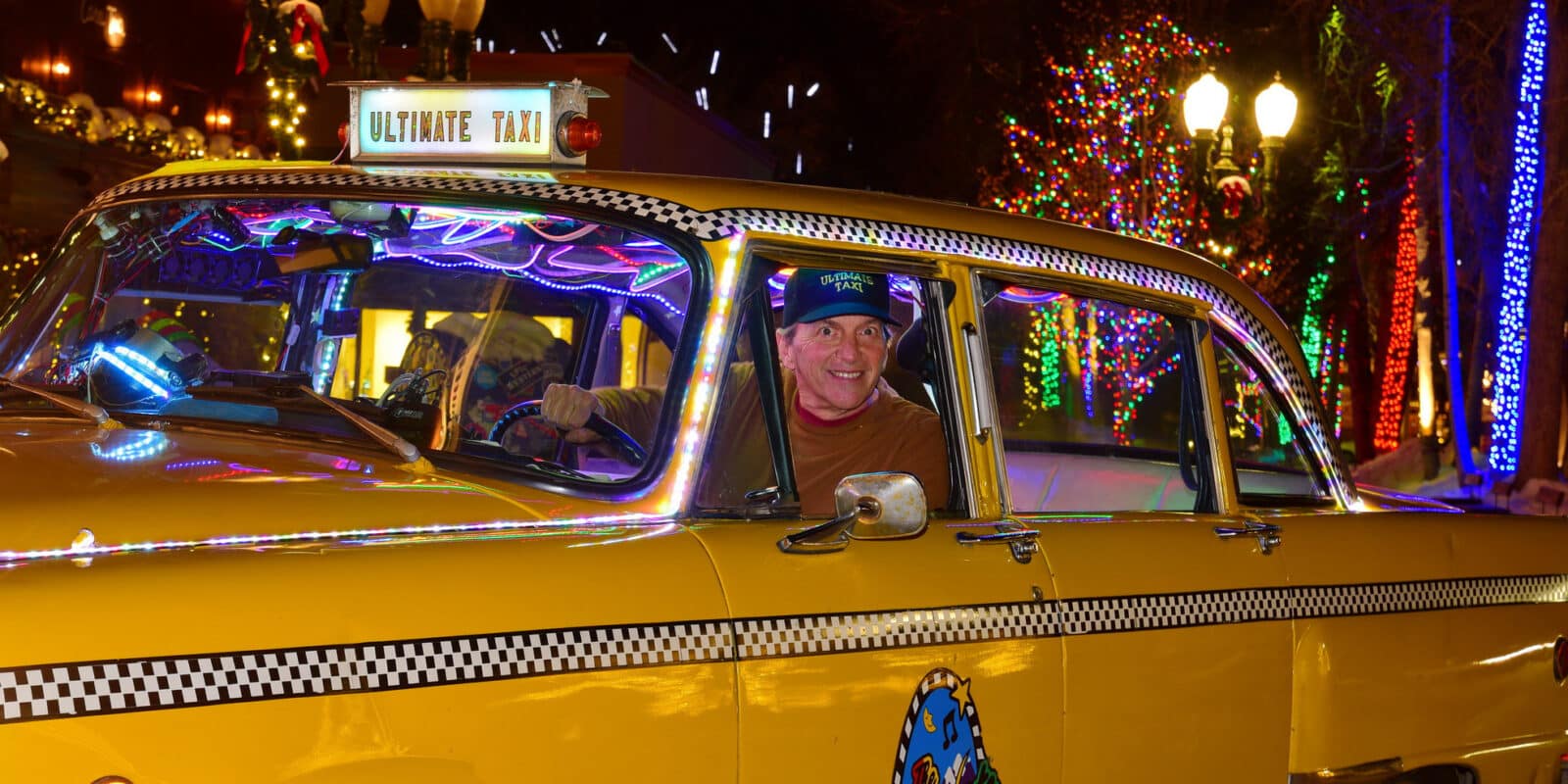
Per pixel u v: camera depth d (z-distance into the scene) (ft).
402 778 7.63
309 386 10.29
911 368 11.31
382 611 7.74
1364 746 12.84
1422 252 83.05
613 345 11.21
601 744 8.34
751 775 8.99
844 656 9.44
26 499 7.85
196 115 54.65
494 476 9.32
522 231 10.35
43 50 47.11
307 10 34.81
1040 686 10.55
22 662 6.75
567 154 10.49
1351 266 110.93
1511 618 14.12
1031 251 11.45
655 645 8.61
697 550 9.10
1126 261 12.23
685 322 9.61
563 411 9.88
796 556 9.48
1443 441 99.60
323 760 7.41
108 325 11.39
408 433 9.80
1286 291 103.55
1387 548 13.30
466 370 11.39
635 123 67.05
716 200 10.02
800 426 11.25
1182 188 88.84
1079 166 91.97
